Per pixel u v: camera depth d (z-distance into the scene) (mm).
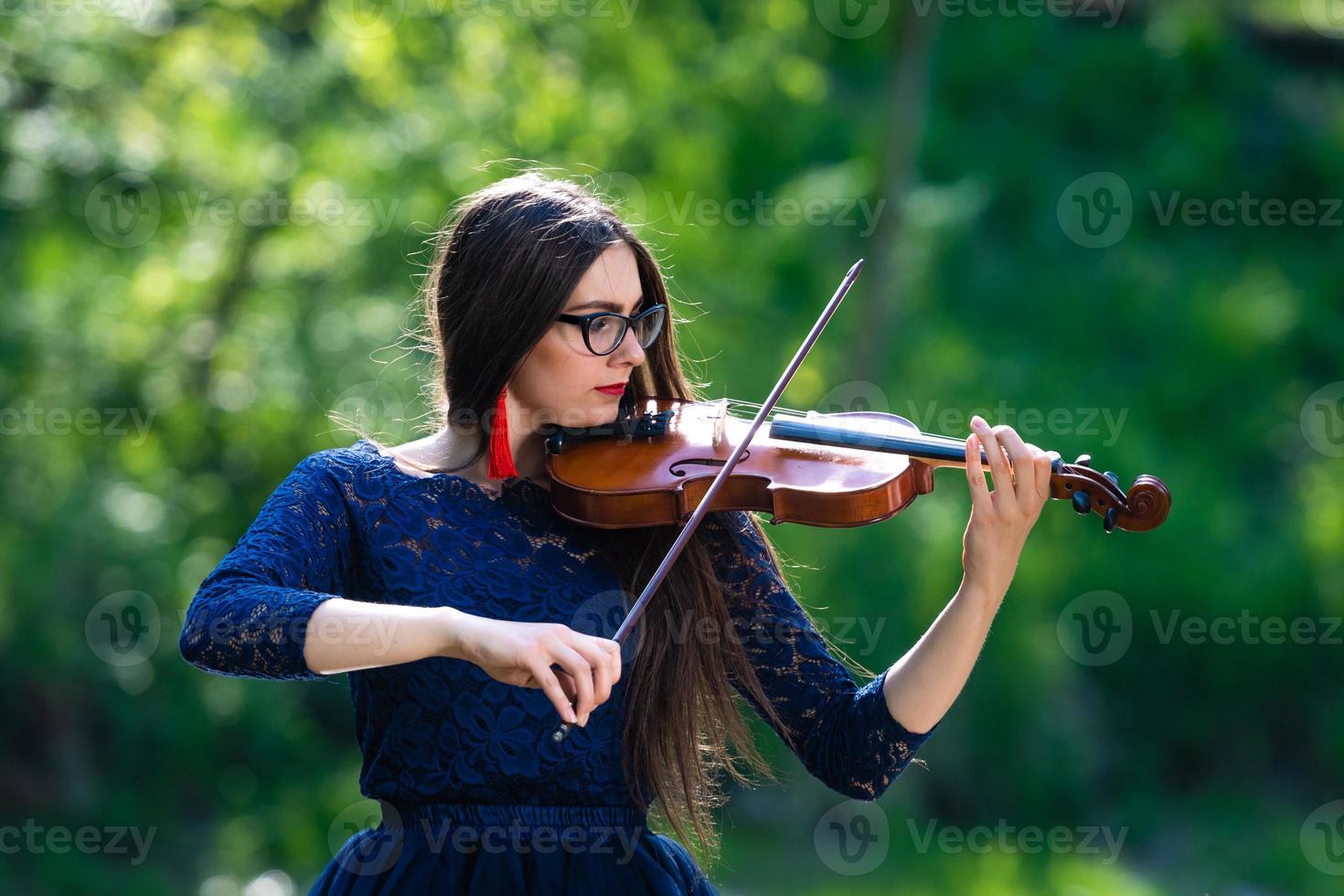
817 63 37812
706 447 6609
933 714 5785
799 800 27172
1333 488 35094
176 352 26641
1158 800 32250
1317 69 43781
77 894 24609
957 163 40531
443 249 6234
